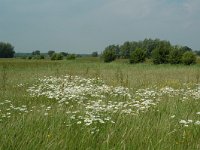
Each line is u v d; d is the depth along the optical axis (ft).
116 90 41.55
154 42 340.39
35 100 36.55
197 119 25.81
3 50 451.53
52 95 37.91
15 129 20.48
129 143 18.71
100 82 54.90
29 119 23.35
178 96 37.91
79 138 19.60
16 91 44.19
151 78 62.34
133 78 62.08
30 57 372.38
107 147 18.10
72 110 28.53
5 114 26.68
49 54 435.94
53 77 61.77
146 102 30.96
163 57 210.38
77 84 51.80
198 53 394.73
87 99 36.60
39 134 19.66
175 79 61.46
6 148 17.54
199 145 19.25
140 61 221.46
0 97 38.14
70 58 294.05
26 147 17.61
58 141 18.70
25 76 66.74
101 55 262.06
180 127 22.85
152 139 19.70
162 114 26.50
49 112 26.96
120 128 21.83
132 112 27.86
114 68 110.42
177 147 18.84
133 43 357.20
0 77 65.26
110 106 28.63
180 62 205.57
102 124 22.98
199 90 42.32
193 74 76.02
